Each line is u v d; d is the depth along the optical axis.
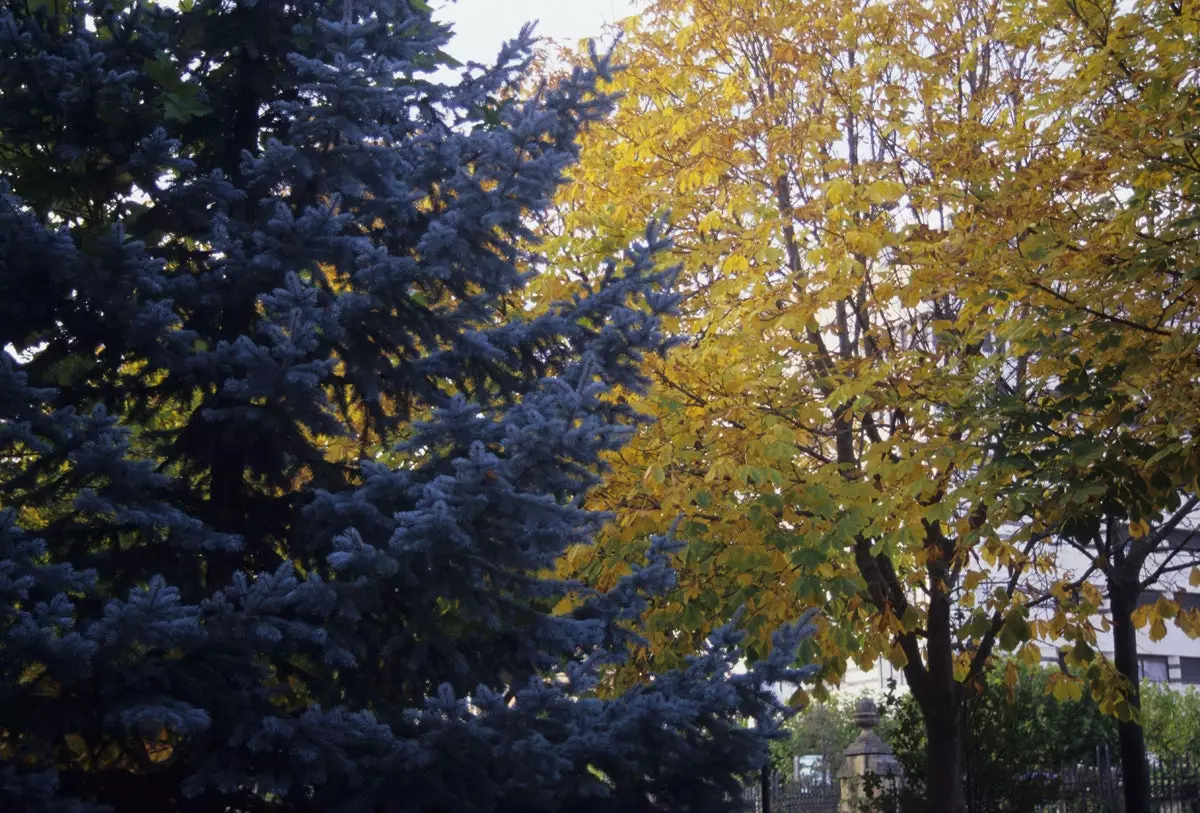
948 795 11.20
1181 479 9.29
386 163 6.03
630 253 6.47
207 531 5.35
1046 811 16.94
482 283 6.30
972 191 10.45
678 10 12.62
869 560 11.41
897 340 11.82
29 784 4.34
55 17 5.83
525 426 5.34
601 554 10.55
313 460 6.15
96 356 5.96
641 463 10.48
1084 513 9.45
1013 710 13.54
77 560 5.61
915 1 11.76
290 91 6.68
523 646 5.87
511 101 6.70
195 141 6.65
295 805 5.48
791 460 10.50
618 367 6.25
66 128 5.67
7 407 4.68
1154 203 10.26
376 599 5.41
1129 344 9.84
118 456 4.79
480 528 5.41
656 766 5.68
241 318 6.27
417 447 5.55
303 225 5.61
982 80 12.16
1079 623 10.88
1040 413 9.62
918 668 11.52
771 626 10.38
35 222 5.07
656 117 11.80
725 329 10.71
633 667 10.20
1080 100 10.91
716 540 10.73
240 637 4.88
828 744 31.75
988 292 9.98
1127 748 13.18
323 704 5.75
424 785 5.10
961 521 10.43
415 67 6.69
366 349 6.07
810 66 11.60
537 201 6.01
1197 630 11.35
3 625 4.34
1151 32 10.40
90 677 4.78
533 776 5.13
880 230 10.31
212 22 6.46
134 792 5.38
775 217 10.59
